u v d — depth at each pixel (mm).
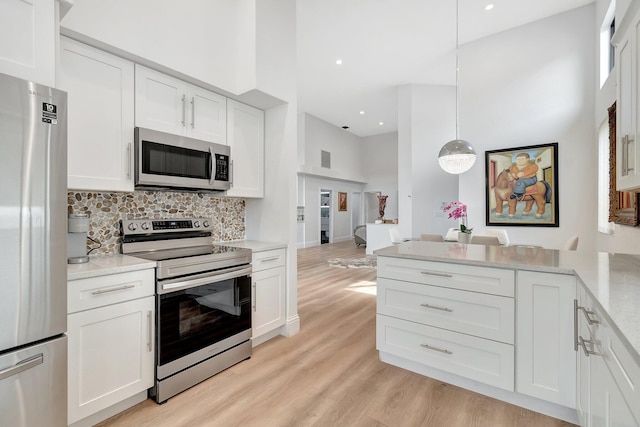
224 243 2846
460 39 4695
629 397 807
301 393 1952
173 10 2107
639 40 1422
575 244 3105
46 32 1324
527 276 1705
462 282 1922
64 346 1327
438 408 1799
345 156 10641
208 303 2143
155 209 2383
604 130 3625
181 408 1802
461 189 4867
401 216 6688
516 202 4410
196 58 2240
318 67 5668
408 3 3844
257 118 2887
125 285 1717
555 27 4148
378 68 5730
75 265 1709
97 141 1808
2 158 1125
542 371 1668
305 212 9375
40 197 1230
